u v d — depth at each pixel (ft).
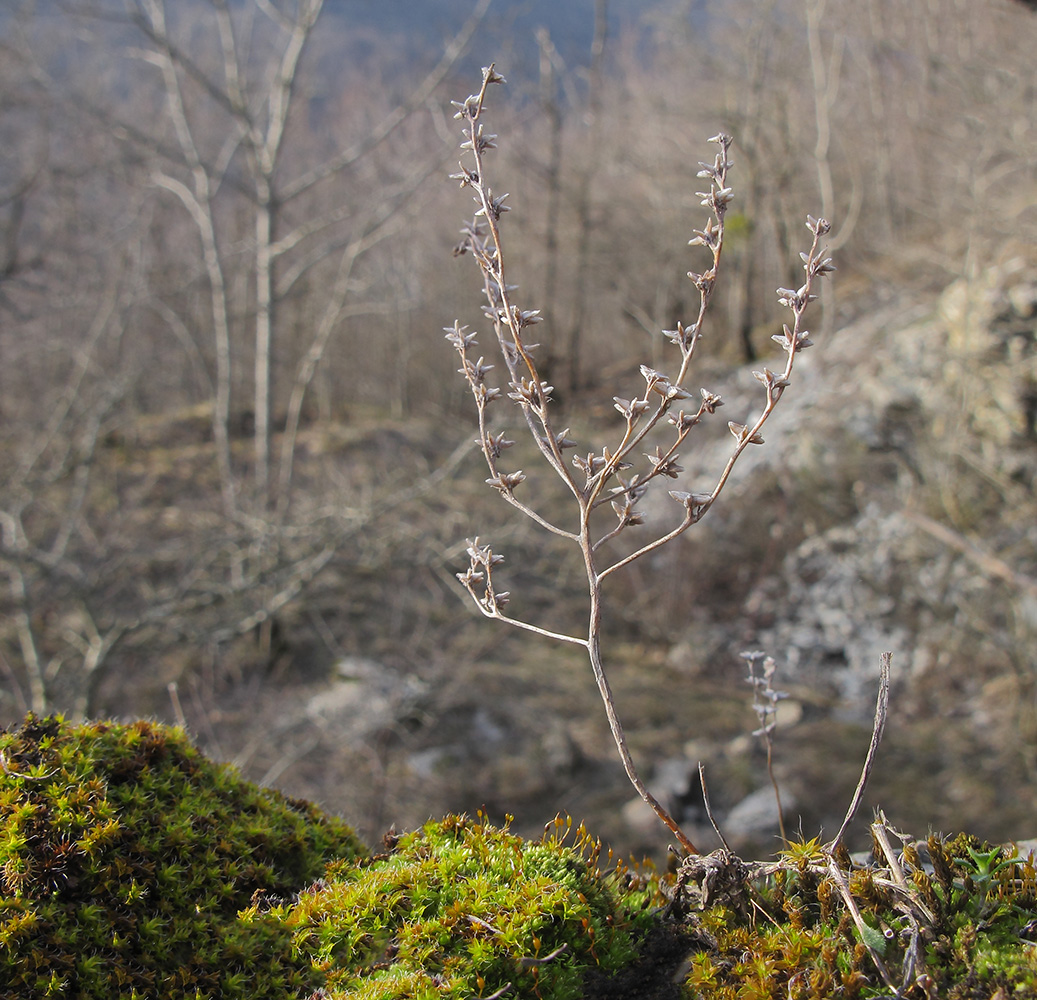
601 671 6.10
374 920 5.94
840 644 48.88
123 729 7.01
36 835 5.86
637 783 6.22
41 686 34.88
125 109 63.98
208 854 6.37
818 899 5.97
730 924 6.05
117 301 49.98
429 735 40.98
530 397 6.09
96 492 53.62
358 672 43.93
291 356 83.30
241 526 42.47
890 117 80.84
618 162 92.43
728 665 49.70
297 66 52.39
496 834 6.59
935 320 51.72
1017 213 46.21
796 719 43.75
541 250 95.81
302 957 5.82
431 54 71.10
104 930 5.59
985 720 41.24
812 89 85.10
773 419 59.72
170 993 5.45
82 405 44.01
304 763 38.19
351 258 54.34
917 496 49.98
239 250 54.29
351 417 85.81
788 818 35.27
